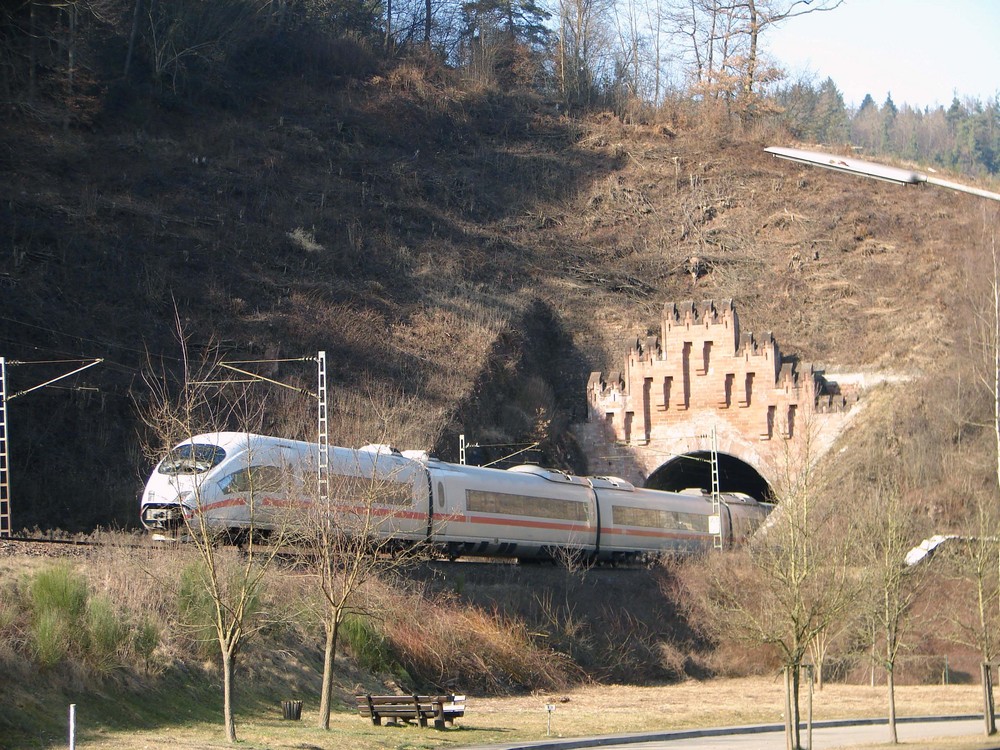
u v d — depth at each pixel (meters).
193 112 125.31
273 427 77.62
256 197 112.31
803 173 138.88
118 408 75.38
